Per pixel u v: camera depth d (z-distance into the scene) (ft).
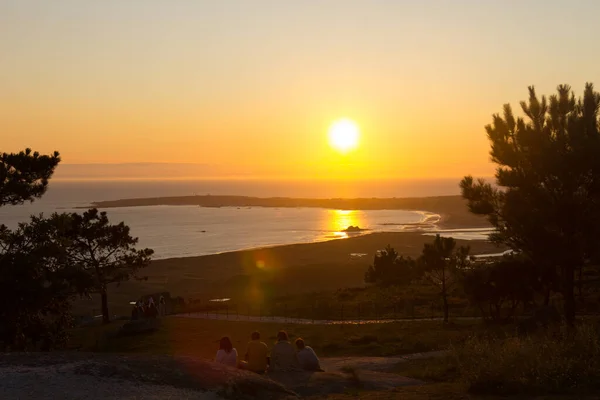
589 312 108.78
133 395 35.99
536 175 68.95
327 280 252.83
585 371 40.50
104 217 141.49
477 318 116.67
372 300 153.79
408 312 130.41
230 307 154.61
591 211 66.13
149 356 44.70
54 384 37.47
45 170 87.97
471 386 40.96
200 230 594.24
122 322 133.90
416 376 52.54
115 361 42.57
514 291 99.76
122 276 146.10
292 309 141.38
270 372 51.29
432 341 79.97
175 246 448.65
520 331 79.10
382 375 52.31
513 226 69.56
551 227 68.08
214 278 282.56
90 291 86.69
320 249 387.55
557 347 45.57
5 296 72.79
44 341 83.46
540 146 68.23
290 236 524.11
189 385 38.73
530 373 41.50
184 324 112.06
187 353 78.13
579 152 64.28
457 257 113.09
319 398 41.29
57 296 78.23
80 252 140.56
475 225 592.19
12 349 77.66
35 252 77.36
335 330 98.12
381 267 194.80
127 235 146.30
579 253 65.51
